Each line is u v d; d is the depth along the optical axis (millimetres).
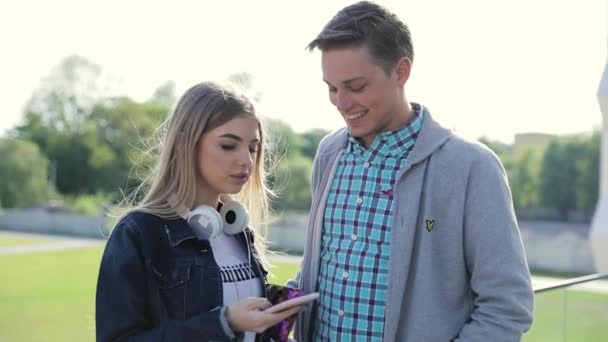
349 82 2160
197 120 2193
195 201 2289
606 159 8523
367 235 2258
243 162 2223
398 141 2270
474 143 2211
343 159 2424
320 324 2363
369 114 2209
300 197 47781
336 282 2301
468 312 2203
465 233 2148
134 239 2129
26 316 14977
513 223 2137
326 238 2391
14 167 56875
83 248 33188
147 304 2127
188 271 2156
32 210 55375
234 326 2062
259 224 2535
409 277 2184
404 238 2166
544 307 3564
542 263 26703
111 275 2090
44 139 61594
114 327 2061
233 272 2299
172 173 2248
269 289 2381
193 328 2053
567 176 45656
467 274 2199
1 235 41375
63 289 19688
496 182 2141
